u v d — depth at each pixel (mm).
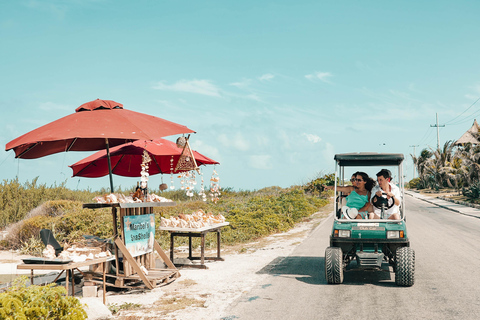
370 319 6180
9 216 16500
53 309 4652
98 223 14695
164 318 6297
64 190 19609
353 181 9031
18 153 8062
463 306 6801
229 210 20484
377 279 8984
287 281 8820
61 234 14039
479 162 43344
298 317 6309
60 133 6988
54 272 10227
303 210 26078
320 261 11242
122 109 8531
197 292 7938
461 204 37094
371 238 8242
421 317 6246
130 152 9680
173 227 10703
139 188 8719
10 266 11086
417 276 9172
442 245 13977
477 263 10664
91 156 10070
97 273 7918
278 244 14766
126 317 6352
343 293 7750
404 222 8406
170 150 9969
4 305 4234
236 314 6492
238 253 12977
